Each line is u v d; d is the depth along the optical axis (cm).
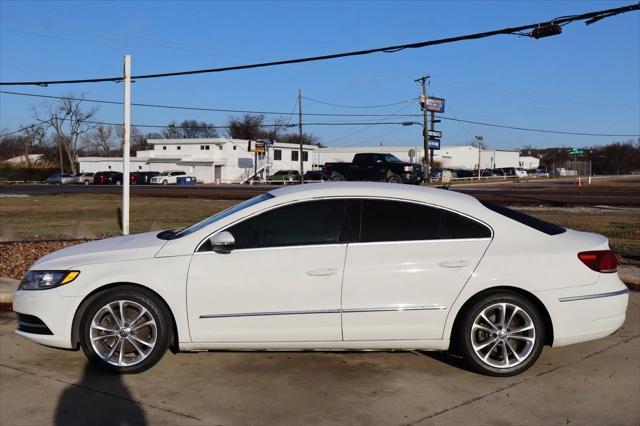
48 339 515
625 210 2128
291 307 507
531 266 510
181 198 3080
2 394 480
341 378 518
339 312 506
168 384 502
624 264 1005
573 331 513
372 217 522
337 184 552
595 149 12181
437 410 454
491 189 3966
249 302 508
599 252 525
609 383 508
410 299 507
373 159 3375
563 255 516
